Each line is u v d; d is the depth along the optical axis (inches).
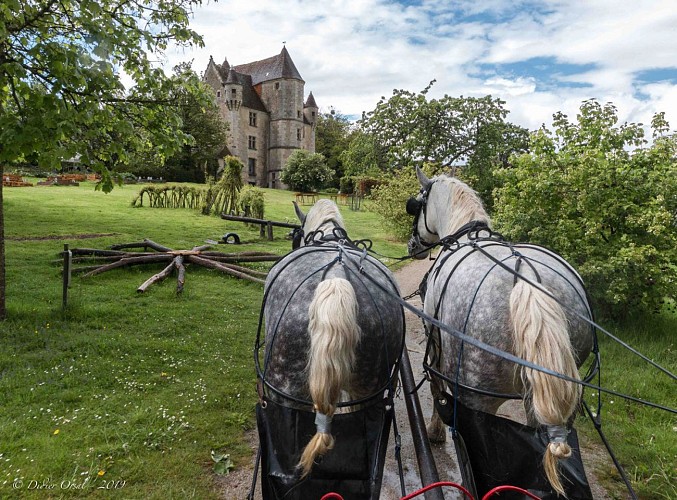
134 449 166.1
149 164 1959.9
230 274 440.8
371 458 105.1
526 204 321.7
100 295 348.5
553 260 126.5
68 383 213.2
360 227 951.6
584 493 97.5
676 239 284.5
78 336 267.7
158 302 348.5
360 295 115.3
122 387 214.8
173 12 299.4
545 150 323.9
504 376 107.5
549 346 92.3
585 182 298.7
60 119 226.4
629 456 171.3
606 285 282.2
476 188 1039.0
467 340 97.7
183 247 564.4
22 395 200.8
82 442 168.7
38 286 360.8
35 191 1144.8
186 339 280.5
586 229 296.2
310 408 110.6
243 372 238.8
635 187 287.9
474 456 105.7
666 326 311.4
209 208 911.0
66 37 261.9
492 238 142.6
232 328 305.3
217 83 2780.5
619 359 258.4
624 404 209.0
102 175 264.4
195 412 196.1
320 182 2365.9
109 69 246.1
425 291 166.4
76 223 694.5
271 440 107.2
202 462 163.3
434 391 144.7
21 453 159.8
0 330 265.3
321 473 103.3
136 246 499.8
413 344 306.0
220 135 2293.3
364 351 111.9
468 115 1120.8
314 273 118.5
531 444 99.7
